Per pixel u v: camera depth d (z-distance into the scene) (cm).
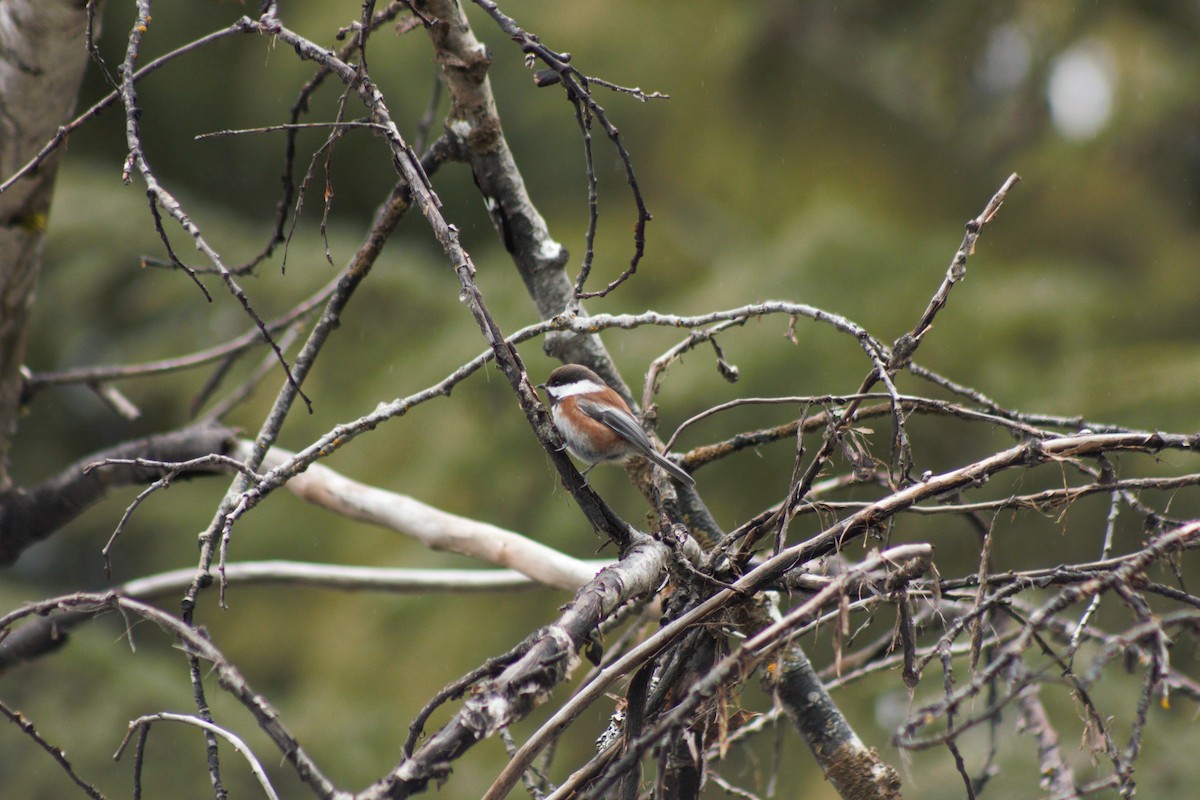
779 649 371
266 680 1348
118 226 1570
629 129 1563
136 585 693
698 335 537
